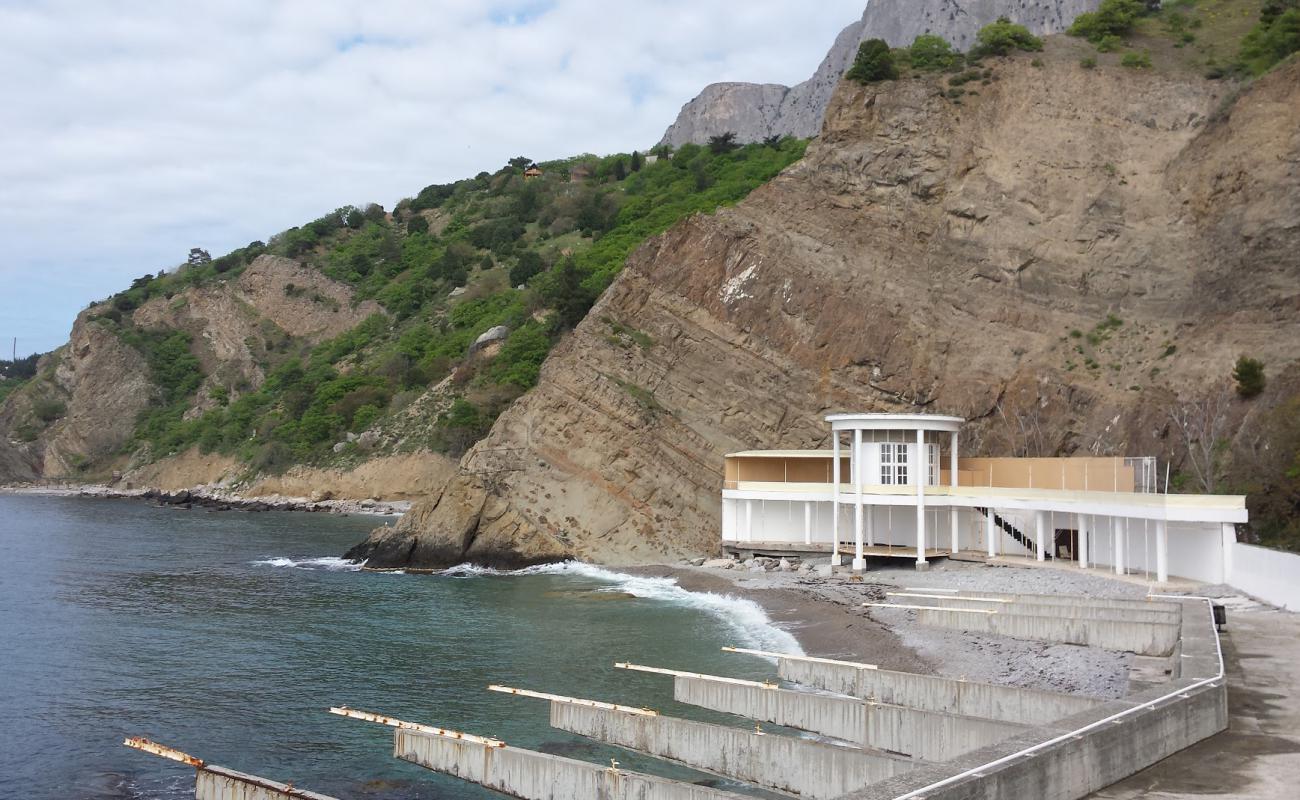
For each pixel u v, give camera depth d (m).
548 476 73.69
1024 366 71.81
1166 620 32.91
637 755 27.23
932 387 72.75
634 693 33.44
